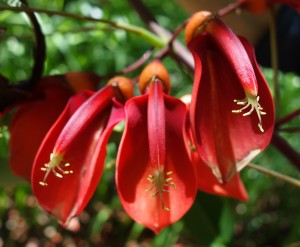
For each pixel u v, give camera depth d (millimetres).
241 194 234
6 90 233
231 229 356
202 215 354
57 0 665
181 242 871
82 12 669
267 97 194
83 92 217
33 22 234
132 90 219
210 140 198
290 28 371
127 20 679
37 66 237
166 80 212
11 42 679
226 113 200
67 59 736
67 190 208
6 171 279
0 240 877
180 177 198
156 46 285
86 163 210
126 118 197
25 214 867
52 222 888
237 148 198
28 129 234
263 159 788
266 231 909
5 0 237
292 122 750
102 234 910
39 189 205
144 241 914
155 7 831
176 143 199
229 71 204
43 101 237
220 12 285
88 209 899
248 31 370
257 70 195
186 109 202
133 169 198
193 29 209
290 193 885
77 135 201
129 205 196
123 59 762
